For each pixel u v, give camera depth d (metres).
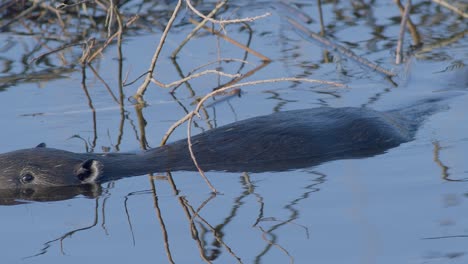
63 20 25.56
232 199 13.89
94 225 13.08
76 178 15.37
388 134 16.53
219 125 17.92
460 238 11.77
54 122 18.30
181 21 24.84
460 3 25.14
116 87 20.52
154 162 15.93
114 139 17.36
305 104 19.03
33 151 15.82
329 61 21.73
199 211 13.43
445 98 18.91
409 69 20.86
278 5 25.72
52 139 17.31
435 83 19.94
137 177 15.47
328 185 14.30
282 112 17.17
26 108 19.16
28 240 12.55
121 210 13.70
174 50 22.38
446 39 22.95
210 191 14.38
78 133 17.70
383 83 20.16
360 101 19.02
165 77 21.03
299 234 12.25
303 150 16.00
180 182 15.00
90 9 25.97
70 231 12.86
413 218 12.57
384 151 15.99
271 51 22.58
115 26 24.38
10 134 17.58
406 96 19.16
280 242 12.02
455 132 16.72
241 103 19.31
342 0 26.48
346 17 25.05
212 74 21.11
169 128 17.84
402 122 17.39
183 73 21.27
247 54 22.39
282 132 16.30
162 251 11.94
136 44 23.39
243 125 16.62
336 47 22.38
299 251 11.68
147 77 19.20
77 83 20.81
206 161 15.89
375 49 22.44
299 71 21.05
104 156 16.00
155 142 17.14
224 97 19.62
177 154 16.09
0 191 15.16
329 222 12.63
